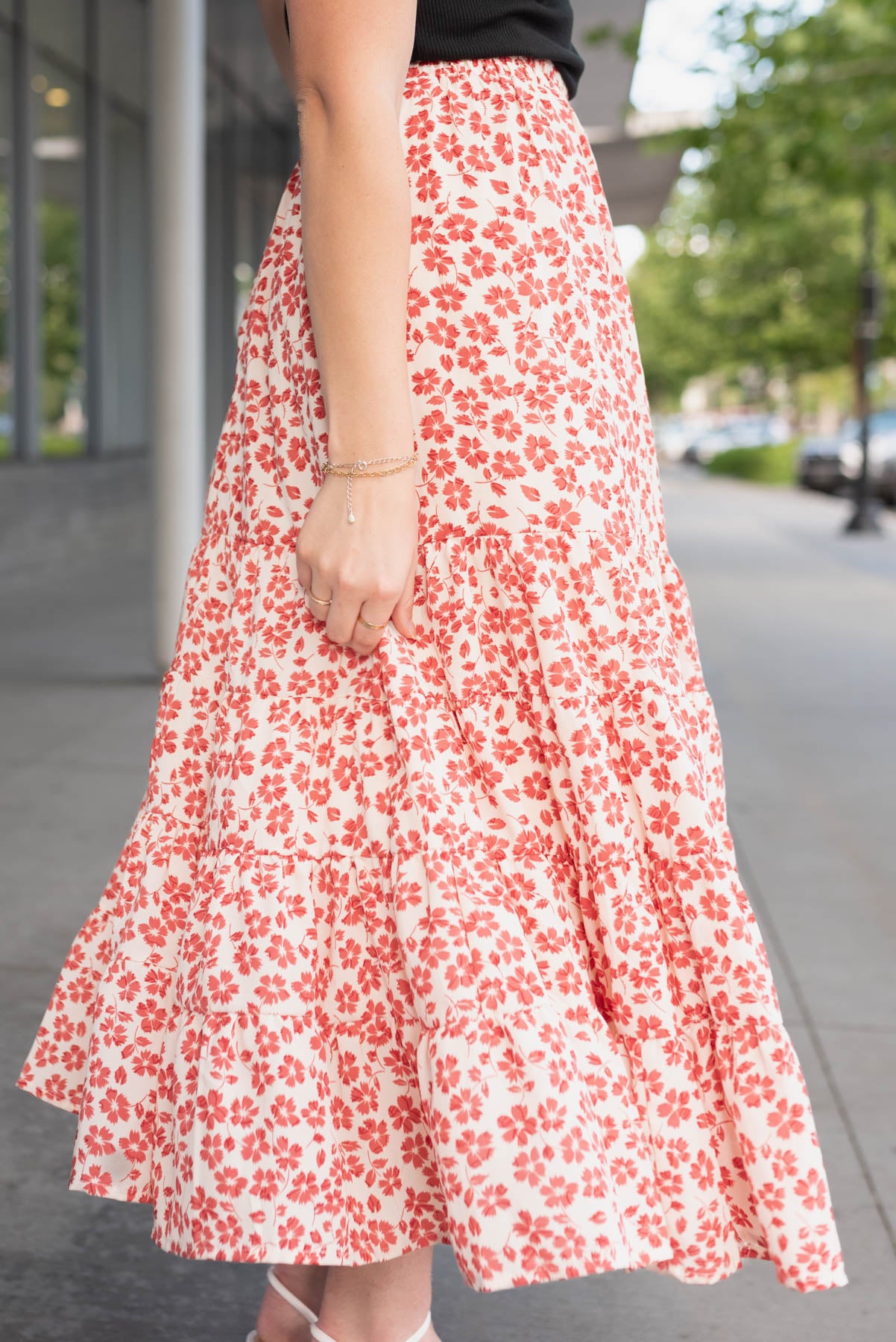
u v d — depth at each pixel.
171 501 6.55
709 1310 1.91
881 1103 2.54
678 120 13.93
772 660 8.02
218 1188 1.25
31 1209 2.10
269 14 1.52
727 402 71.06
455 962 1.21
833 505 26.86
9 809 4.37
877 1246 2.06
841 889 3.88
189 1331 1.81
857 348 19.39
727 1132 1.31
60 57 12.17
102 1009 1.39
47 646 7.57
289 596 1.35
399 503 1.24
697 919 1.30
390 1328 1.36
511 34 1.36
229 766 1.33
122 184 14.01
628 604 1.35
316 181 1.22
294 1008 1.27
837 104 12.48
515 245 1.34
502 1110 1.19
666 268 43.69
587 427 1.36
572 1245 1.17
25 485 10.56
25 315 11.55
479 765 1.30
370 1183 1.28
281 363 1.39
